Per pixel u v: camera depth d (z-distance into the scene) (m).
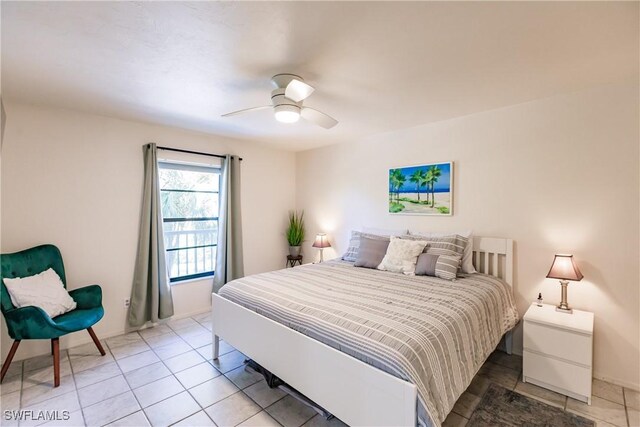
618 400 2.07
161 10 1.38
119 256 3.16
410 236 3.20
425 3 1.32
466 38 1.62
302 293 2.22
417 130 3.40
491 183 2.87
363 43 1.67
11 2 1.31
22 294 2.30
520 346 2.72
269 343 2.03
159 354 2.73
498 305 2.37
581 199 2.40
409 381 1.32
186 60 1.86
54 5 1.34
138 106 2.72
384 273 2.86
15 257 2.45
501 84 2.25
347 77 2.10
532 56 1.82
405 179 3.50
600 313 2.32
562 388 2.12
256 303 2.20
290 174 4.88
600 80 2.19
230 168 3.99
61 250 2.82
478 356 1.88
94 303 2.76
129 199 3.22
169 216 3.67
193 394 2.15
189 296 3.75
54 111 2.77
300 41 1.64
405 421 1.31
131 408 2.00
